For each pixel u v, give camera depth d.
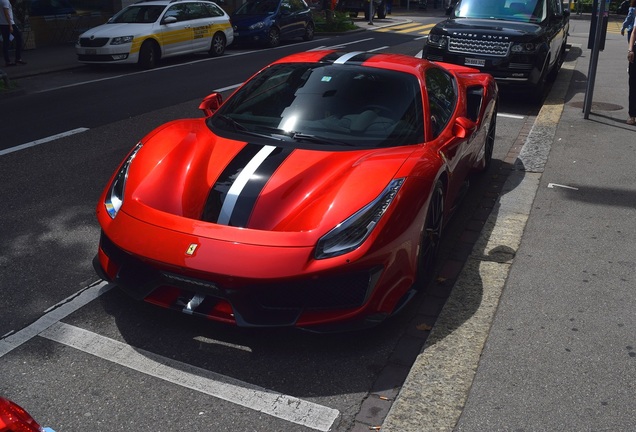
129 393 3.19
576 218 5.45
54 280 4.30
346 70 4.89
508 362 3.47
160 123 8.89
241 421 3.01
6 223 5.24
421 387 3.26
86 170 6.70
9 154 7.26
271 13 19.53
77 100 10.68
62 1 19.47
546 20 10.68
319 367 3.45
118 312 3.92
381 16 33.69
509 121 9.19
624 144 7.69
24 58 15.91
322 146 4.16
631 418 3.04
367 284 3.52
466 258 4.76
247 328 3.64
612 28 28.81
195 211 3.69
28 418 1.69
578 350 3.59
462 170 5.12
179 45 15.51
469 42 10.05
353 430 2.97
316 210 3.60
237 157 4.04
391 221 3.59
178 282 3.54
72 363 3.41
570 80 12.25
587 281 4.38
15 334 3.66
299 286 3.48
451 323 3.84
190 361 3.46
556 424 3.00
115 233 3.70
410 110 4.56
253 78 5.09
